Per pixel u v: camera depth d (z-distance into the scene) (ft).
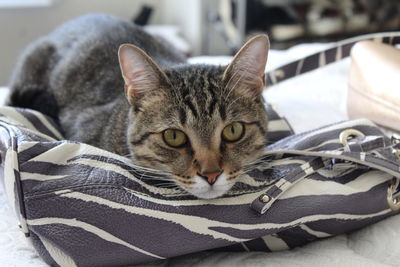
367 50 4.23
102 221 2.47
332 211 2.72
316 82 5.45
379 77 3.96
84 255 2.48
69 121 4.17
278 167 2.97
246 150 3.06
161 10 11.54
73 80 4.48
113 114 3.74
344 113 4.62
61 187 2.53
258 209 2.58
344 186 2.80
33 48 5.01
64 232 2.46
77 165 2.67
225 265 2.65
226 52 11.23
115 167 2.72
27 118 3.65
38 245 2.55
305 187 2.73
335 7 10.37
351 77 4.36
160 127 3.03
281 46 10.16
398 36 4.72
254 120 3.16
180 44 9.55
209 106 3.03
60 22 10.09
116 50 4.50
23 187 2.53
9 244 2.82
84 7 10.29
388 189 2.90
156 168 3.03
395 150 2.98
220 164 2.85
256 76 3.22
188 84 3.13
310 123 4.36
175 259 2.78
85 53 4.57
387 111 3.87
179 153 2.97
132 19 10.62
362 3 10.41
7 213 3.14
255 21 9.98
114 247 2.48
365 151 2.99
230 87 3.15
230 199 2.65
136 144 3.14
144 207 2.51
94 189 2.53
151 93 3.12
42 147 2.67
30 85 4.67
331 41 10.33
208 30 10.85
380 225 2.94
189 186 2.78
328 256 2.66
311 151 2.97
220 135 3.02
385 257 2.74
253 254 2.78
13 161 2.56
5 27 9.49
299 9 10.27
